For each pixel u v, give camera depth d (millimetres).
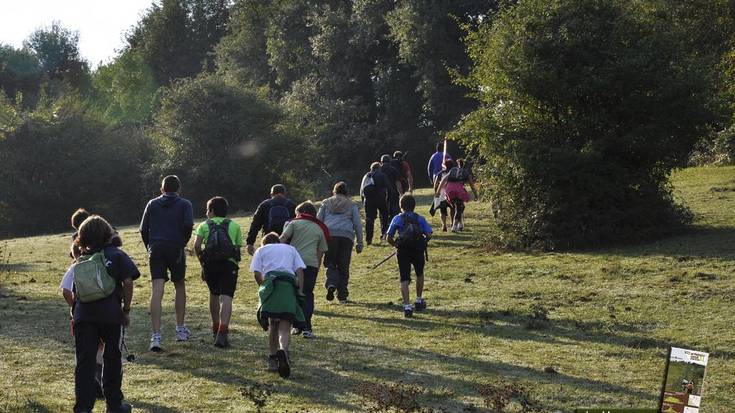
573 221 20734
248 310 15508
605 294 15758
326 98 61094
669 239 20500
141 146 55500
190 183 51500
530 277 17781
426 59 52094
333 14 57938
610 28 21297
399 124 60281
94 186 54344
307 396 9688
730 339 12414
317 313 15180
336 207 15875
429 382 10391
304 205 13281
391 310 15383
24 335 13047
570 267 18312
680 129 21047
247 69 69875
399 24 52062
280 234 14305
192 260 22688
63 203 53688
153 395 9727
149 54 100000
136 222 52906
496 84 21766
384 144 60094
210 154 51312
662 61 20938
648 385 10258
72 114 54562
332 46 57531
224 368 10969
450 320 14359
